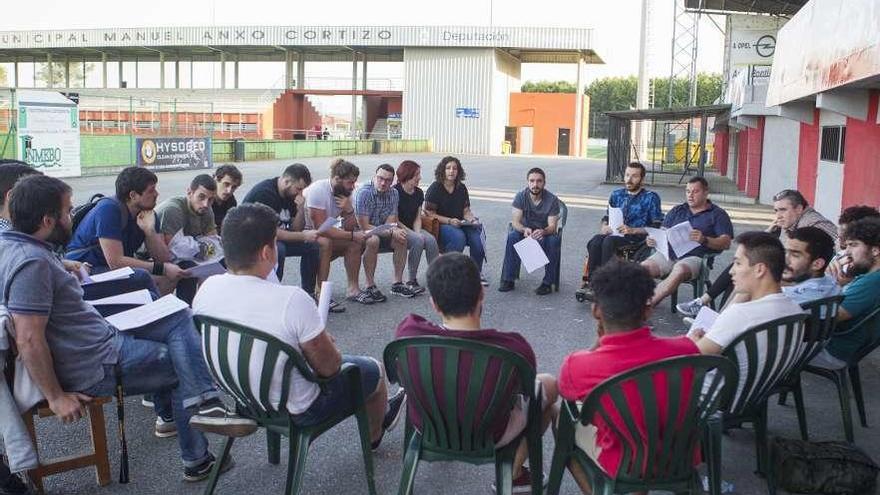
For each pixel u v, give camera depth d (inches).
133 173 193.5
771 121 692.7
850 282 174.7
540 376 136.9
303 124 2132.1
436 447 121.6
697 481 113.9
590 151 2544.3
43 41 2105.1
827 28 303.3
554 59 2181.3
